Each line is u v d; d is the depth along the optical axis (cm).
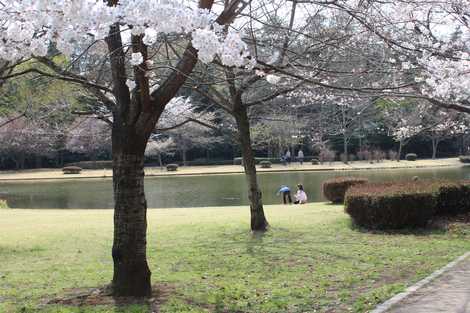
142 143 585
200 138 4316
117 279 607
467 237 1012
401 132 1741
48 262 872
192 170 4459
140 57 498
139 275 604
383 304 540
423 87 787
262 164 4388
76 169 4394
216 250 944
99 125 1723
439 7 819
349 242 993
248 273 764
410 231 1092
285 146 4909
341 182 1714
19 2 348
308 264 814
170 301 589
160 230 1184
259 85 1121
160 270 790
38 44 372
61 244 1047
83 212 1736
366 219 1123
